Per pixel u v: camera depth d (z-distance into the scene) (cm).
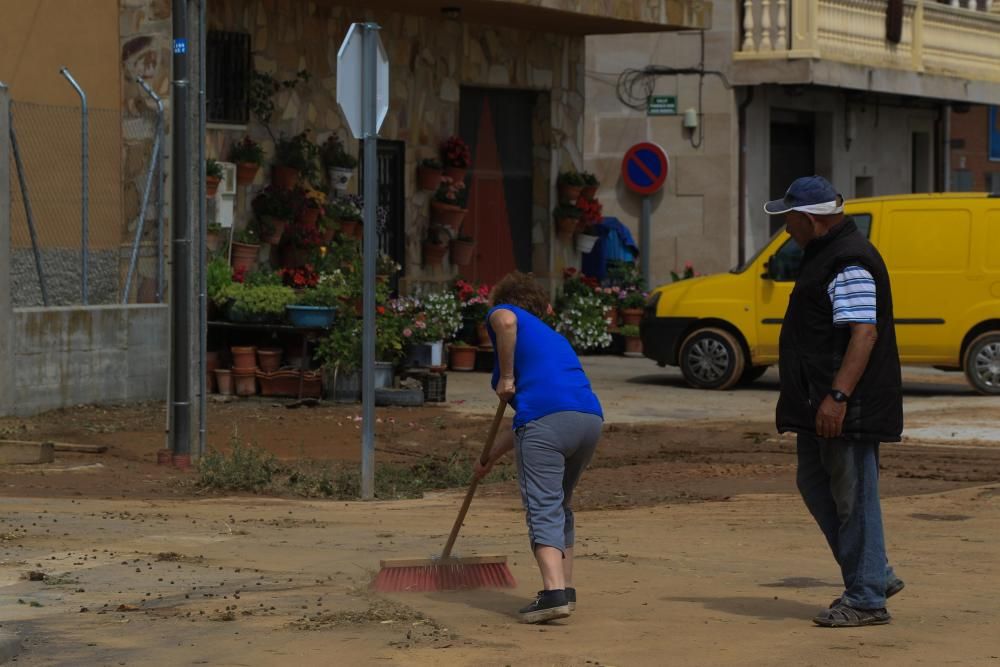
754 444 1933
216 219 2367
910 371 2950
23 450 1673
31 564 1084
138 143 2281
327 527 1308
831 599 981
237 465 1602
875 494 884
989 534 1277
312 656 808
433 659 800
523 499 918
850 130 3838
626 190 3578
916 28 3738
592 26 2975
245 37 2469
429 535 1266
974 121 4369
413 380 2327
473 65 2938
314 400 2217
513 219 3095
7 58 2331
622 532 1297
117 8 2298
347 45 1466
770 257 2533
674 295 2603
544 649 825
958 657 807
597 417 920
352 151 2691
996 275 2430
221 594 986
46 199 2178
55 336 2056
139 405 2178
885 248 2464
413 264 2838
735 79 3472
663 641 847
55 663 793
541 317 946
